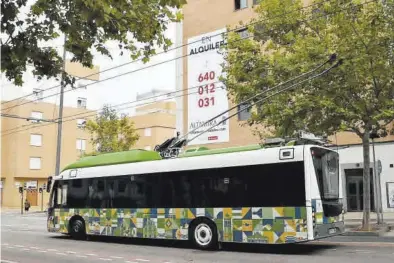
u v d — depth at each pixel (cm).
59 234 1992
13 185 5175
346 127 1650
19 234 2022
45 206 5381
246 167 1320
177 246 1481
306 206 1203
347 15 1652
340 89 1619
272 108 1716
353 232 1670
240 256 1224
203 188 1392
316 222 1210
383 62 1588
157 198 1484
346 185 2647
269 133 2514
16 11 798
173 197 1449
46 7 817
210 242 1363
